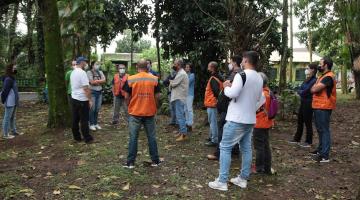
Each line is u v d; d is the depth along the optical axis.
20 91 25.59
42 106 16.88
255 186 6.05
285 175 6.64
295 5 27.44
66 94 10.02
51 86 9.89
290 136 9.95
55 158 7.42
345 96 28.08
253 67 5.61
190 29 16.14
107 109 14.67
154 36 16.91
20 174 6.36
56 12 9.85
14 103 9.48
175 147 8.27
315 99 7.50
